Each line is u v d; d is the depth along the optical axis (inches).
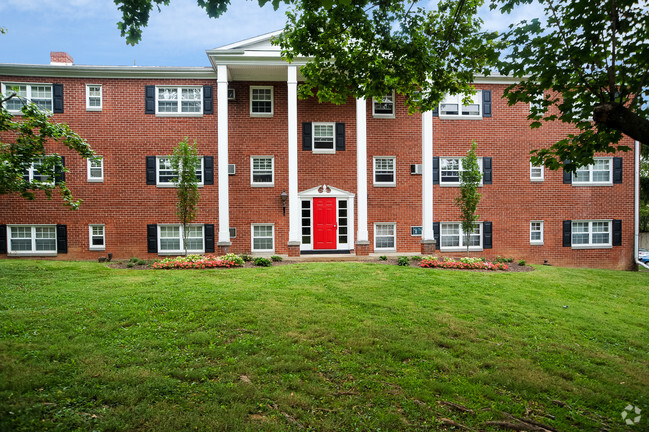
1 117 352.8
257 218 660.1
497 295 368.8
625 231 694.5
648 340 275.7
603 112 172.2
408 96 295.0
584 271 545.6
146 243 645.9
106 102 639.1
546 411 168.7
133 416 145.9
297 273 438.3
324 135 672.4
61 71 625.6
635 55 192.9
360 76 259.9
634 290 441.1
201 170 651.5
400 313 297.0
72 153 633.0
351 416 155.7
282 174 664.4
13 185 373.7
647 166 1128.2
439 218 677.9
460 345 240.4
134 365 189.3
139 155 644.1
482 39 219.8
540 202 685.3
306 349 219.9
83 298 308.5
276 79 663.1
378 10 238.8
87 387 165.3
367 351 222.2
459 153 677.9
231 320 263.3
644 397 186.1
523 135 683.4
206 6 195.2
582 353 241.3
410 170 676.7
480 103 679.7
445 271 474.3
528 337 264.4
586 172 692.7
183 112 650.8
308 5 230.8
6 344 206.7
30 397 153.7
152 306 289.7
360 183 615.5
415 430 149.1
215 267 485.4
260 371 190.4
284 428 145.2
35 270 434.9
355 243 618.8
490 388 185.3
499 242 680.4
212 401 160.2
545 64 203.6
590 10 185.5
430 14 246.5
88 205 637.3
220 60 607.8
